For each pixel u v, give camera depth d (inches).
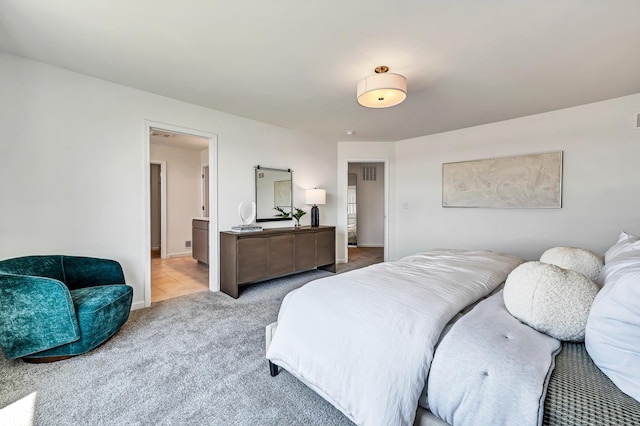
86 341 77.4
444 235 182.7
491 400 36.2
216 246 139.5
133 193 114.0
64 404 59.4
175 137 192.2
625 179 123.4
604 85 110.0
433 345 44.5
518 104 130.6
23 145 91.6
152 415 56.4
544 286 43.1
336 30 75.5
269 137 163.3
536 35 77.2
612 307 34.2
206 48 84.7
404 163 201.5
